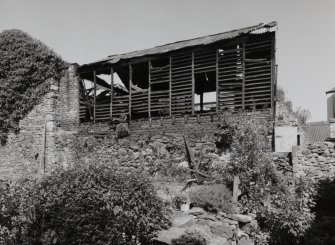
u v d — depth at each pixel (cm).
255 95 1378
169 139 1361
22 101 1761
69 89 1825
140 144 1407
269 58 1436
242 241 804
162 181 1225
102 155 1495
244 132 1177
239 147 1134
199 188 979
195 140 1317
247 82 1432
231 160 1139
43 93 1747
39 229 659
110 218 650
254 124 1214
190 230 750
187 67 1582
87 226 619
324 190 1011
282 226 805
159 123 1559
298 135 1438
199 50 1520
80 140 1586
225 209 870
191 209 884
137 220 686
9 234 670
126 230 683
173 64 1599
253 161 1073
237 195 953
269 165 1078
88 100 1858
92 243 619
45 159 1678
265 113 1327
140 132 1582
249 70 1437
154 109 1638
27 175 1636
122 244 662
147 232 711
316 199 985
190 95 1536
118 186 699
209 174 1189
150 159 1364
